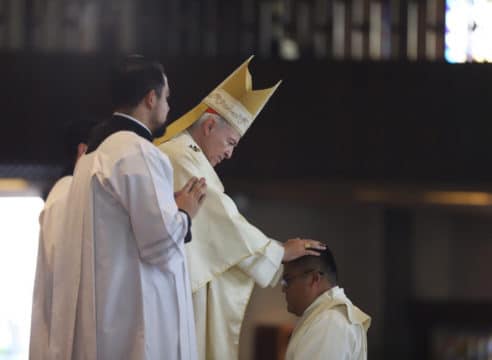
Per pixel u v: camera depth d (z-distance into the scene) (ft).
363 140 87.97
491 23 87.56
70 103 88.12
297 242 37.11
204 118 38.40
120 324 32.53
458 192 98.07
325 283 36.58
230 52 88.84
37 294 35.24
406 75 87.61
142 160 32.22
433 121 87.25
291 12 89.20
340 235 118.83
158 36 88.94
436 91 87.35
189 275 36.52
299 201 117.08
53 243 34.63
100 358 32.42
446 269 120.57
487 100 86.84
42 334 34.71
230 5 89.10
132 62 34.24
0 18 89.15
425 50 87.97
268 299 112.98
